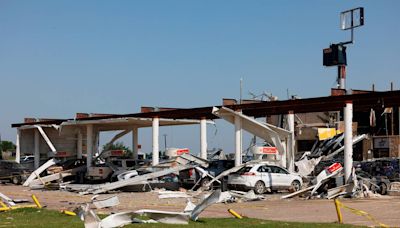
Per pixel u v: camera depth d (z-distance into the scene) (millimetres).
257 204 23234
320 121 54281
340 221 15375
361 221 16562
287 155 32062
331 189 26547
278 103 30859
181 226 13453
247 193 25688
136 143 42531
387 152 46094
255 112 34500
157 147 36031
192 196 26922
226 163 33094
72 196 28266
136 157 42375
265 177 28734
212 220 15125
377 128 49031
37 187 35281
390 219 17234
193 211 14672
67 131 41062
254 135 33250
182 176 32500
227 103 32500
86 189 30359
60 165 39406
